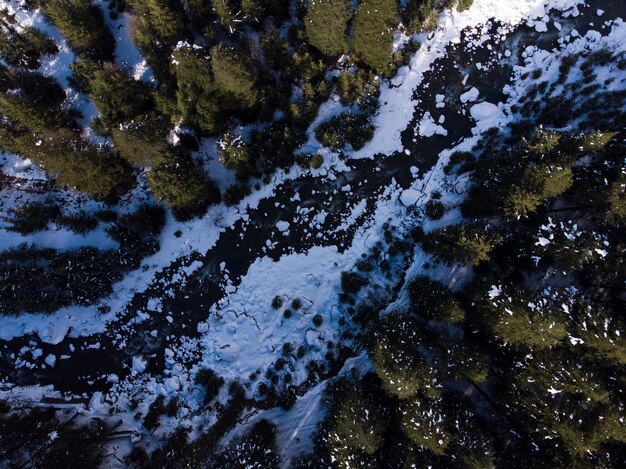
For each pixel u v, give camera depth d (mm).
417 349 24828
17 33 26484
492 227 27062
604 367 23156
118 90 24875
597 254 24234
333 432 23828
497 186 26547
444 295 25531
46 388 27578
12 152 25984
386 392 24500
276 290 28500
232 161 26875
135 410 27578
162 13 24578
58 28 26266
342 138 28438
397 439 24641
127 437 27234
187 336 28359
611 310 24625
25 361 27703
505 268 27547
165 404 27641
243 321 28328
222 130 27891
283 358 27844
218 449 26766
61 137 24750
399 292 28141
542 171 23859
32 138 24469
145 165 27812
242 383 27703
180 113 26500
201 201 27391
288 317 28125
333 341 27922
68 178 25000
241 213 28828
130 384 27906
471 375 23328
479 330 26078
